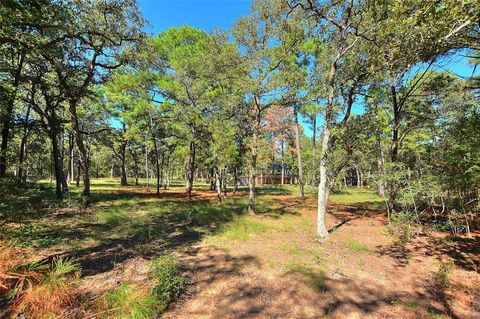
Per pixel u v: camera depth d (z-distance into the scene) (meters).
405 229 8.32
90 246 6.67
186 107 14.70
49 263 5.29
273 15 9.80
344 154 9.52
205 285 4.99
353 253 6.93
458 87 8.99
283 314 4.17
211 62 11.62
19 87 13.52
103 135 19.14
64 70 11.21
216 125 13.68
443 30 4.05
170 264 5.23
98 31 10.32
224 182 18.84
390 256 6.79
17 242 5.34
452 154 8.13
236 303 4.42
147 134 22.62
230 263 5.99
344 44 8.34
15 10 6.48
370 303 4.58
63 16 8.30
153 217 10.60
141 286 4.60
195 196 19.83
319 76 10.45
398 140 11.29
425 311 4.38
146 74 15.97
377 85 9.27
